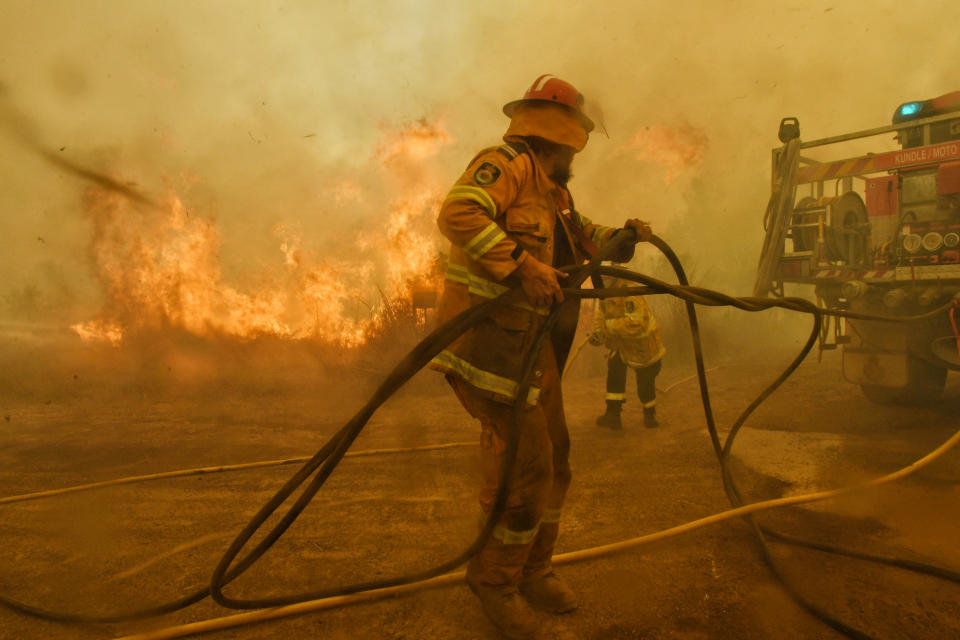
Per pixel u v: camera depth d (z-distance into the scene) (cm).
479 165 219
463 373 225
